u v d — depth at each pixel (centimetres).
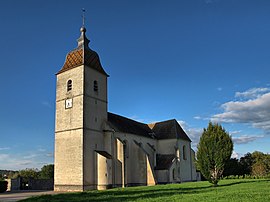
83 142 3988
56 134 4334
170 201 1906
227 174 7075
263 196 2084
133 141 4903
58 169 4172
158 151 5738
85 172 3928
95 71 4494
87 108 4191
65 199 2320
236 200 1877
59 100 4438
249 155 8025
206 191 2738
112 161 4206
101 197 2380
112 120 4853
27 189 5191
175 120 6047
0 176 7231
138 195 2453
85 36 4606
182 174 5534
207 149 3475
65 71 4469
